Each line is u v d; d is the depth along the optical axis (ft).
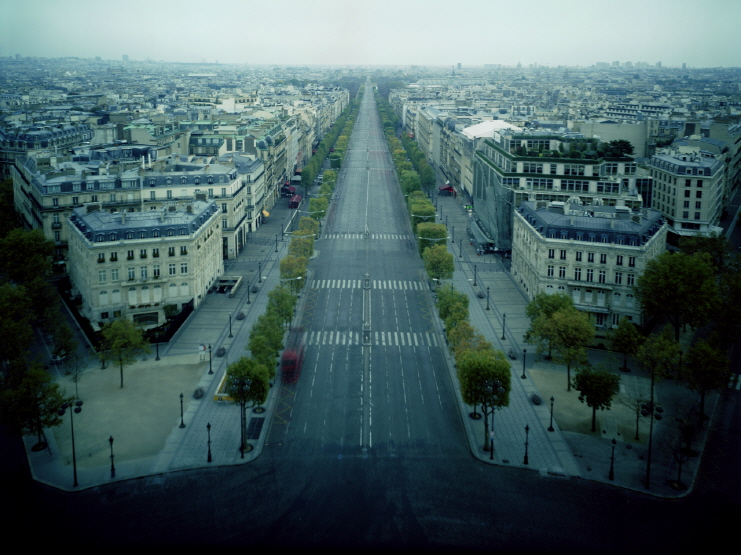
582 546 451.94
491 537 460.14
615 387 601.21
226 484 520.01
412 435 599.57
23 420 541.75
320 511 487.20
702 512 491.72
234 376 568.00
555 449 577.43
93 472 534.78
